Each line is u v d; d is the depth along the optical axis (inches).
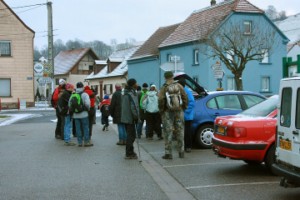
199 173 348.5
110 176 341.1
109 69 2149.4
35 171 363.3
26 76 1544.0
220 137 346.0
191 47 1460.4
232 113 475.5
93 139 583.5
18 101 1456.7
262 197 273.3
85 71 2591.0
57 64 2768.2
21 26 1535.4
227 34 1147.3
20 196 281.6
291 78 254.8
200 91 490.3
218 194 281.9
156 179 329.4
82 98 503.8
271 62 1445.6
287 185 256.2
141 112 579.2
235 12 1375.5
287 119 257.9
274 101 353.7
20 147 510.9
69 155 446.9
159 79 1662.2
